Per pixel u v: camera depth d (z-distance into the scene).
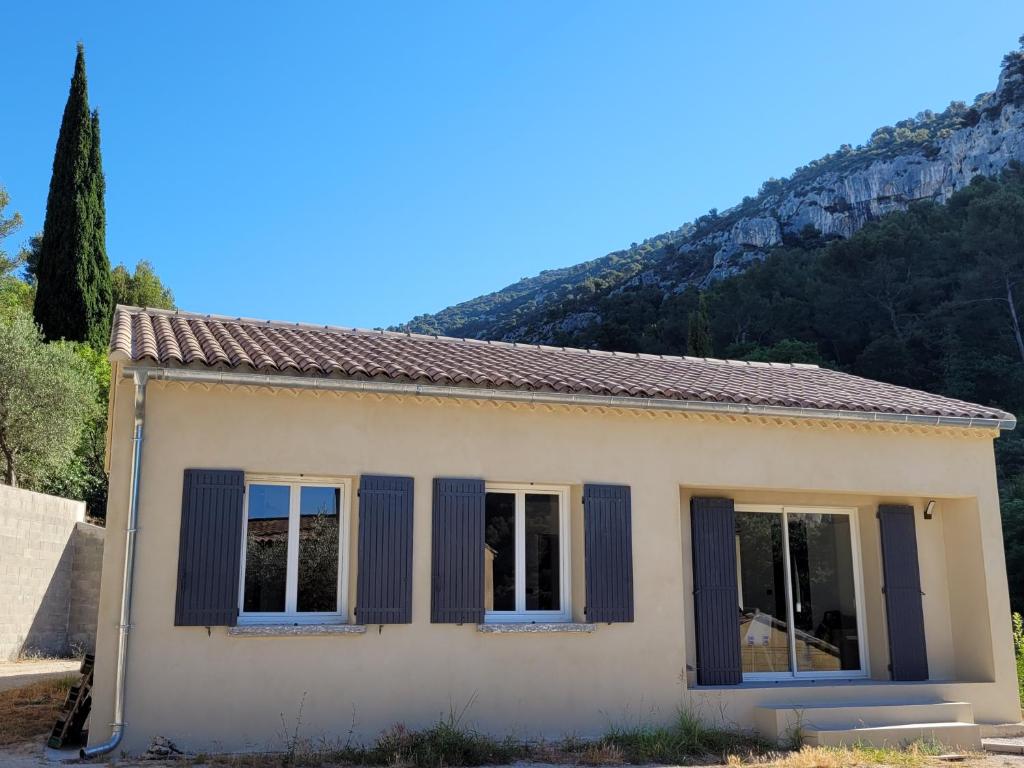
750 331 59.00
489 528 9.66
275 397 8.80
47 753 8.04
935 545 11.78
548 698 9.25
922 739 9.86
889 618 11.13
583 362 12.19
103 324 34.25
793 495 11.48
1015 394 42.19
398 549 8.91
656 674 9.72
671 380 11.23
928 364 48.00
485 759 8.27
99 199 34.91
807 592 11.44
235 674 8.20
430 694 8.82
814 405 10.56
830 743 9.48
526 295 145.75
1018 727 10.71
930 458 11.39
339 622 8.86
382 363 9.39
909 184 93.56
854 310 54.38
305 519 9.00
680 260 104.00
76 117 34.53
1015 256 46.69
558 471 9.76
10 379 22.72
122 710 7.80
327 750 8.11
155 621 8.05
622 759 8.52
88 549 20.25
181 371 8.20
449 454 9.35
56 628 19.23
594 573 9.61
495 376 9.39
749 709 10.01
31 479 23.88
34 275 41.94
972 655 11.30
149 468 8.28
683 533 10.73
